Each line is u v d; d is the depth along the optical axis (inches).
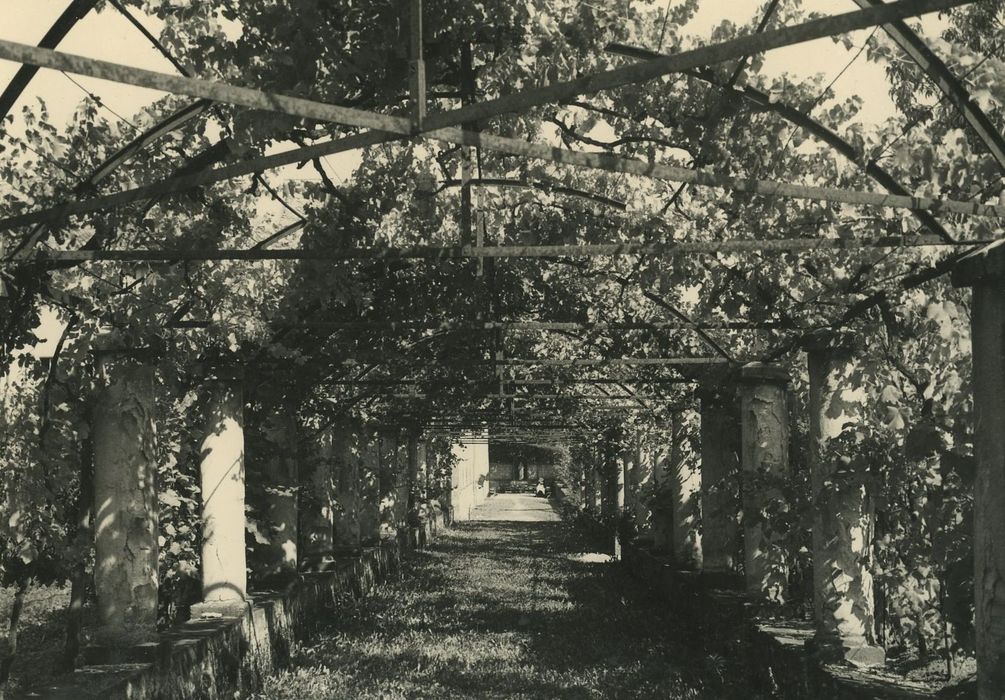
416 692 288.2
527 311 357.4
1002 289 146.6
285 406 374.3
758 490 288.2
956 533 202.8
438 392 517.3
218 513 303.7
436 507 1079.6
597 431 786.2
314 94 166.4
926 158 164.6
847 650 234.8
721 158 196.5
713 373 340.8
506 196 266.5
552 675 311.9
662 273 268.7
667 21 172.9
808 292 243.8
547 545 901.2
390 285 323.9
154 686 220.1
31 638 364.8
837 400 242.1
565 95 103.5
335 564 488.4
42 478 229.5
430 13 157.9
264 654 316.2
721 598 345.4
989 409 147.6
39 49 94.1
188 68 164.4
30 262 188.1
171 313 245.1
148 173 209.5
